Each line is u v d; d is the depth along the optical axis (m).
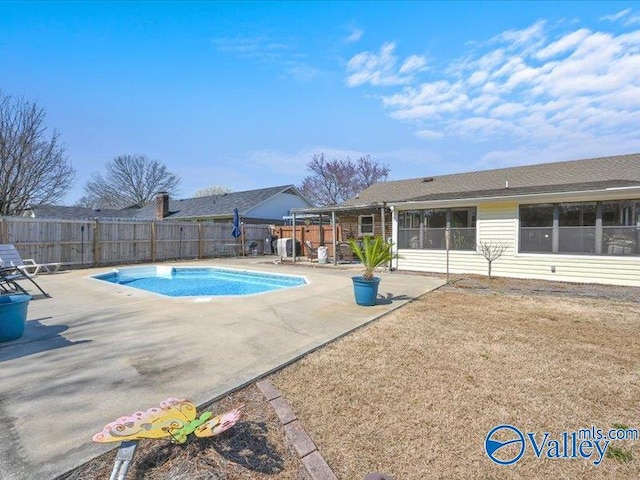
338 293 7.32
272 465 2.04
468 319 5.30
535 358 3.71
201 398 2.75
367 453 2.16
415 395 2.89
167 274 12.80
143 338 4.28
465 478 1.97
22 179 15.35
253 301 6.48
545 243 9.61
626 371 3.38
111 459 2.04
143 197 40.25
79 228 12.46
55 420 2.41
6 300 4.35
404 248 12.02
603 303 6.50
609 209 8.75
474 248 10.75
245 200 24.47
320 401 2.78
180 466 2.01
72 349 3.88
